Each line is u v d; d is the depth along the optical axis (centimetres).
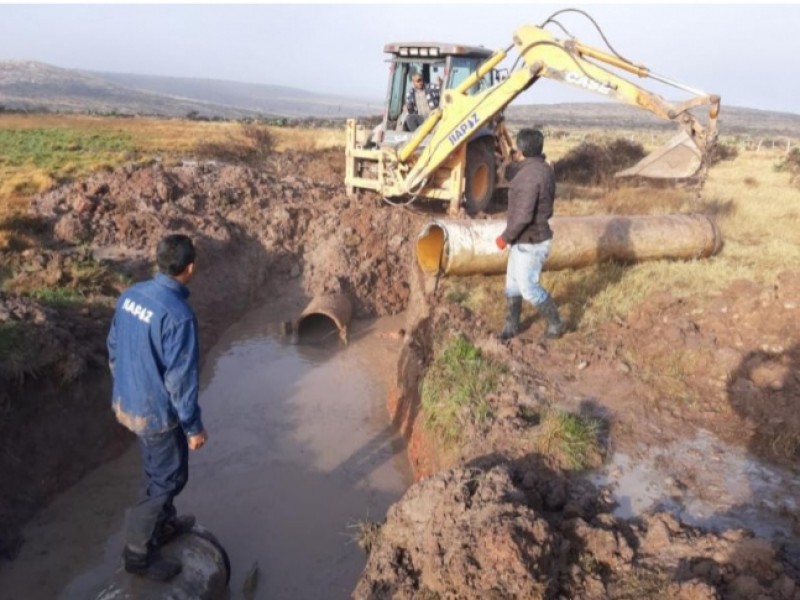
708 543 388
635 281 825
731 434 538
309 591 494
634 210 1322
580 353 656
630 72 823
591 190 1638
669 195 1494
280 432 712
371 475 638
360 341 961
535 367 635
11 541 519
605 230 880
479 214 1198
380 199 1252
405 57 1236
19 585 488
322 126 5003
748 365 614
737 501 453
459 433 549
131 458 655
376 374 861
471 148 1188
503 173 1348
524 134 614
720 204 1360
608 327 712
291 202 1245
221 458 661
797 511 440
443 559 375
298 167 2070
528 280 647
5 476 548
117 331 398
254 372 852
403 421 705
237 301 1027
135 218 1058
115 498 593
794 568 374
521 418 538
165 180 1189
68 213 1059
